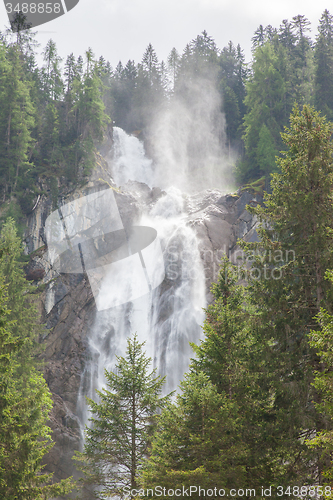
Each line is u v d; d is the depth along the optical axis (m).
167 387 51.41
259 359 17.98
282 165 19.50
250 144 70.25
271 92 69.81
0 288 19.73
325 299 17.16
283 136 20.27
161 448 16.58
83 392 49.47
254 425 16.88
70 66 85.12
